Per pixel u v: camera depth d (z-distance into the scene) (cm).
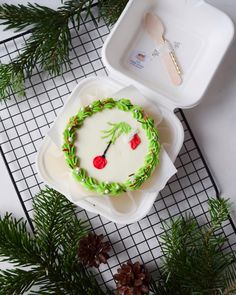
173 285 57
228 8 66
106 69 66
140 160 56
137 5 60
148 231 63
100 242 58
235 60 65
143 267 58
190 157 64
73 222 58
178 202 64
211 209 57
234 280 54
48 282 59
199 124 65
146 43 62
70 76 65
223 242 58
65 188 56
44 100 65
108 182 55
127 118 56
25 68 60
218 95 65
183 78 62
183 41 62
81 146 56
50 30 59
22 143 64
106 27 66
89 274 62
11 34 65
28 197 63
